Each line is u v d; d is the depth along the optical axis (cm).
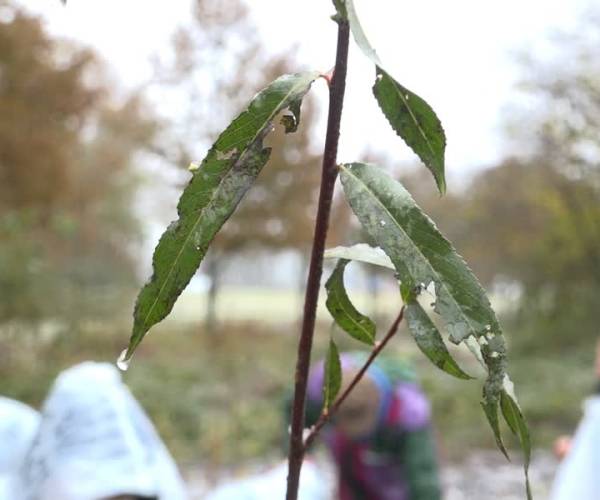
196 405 1130
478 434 1010
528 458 68
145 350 1553
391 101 68
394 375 325
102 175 1712
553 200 1633
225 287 4250
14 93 1144
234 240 1797
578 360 1460
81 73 1176
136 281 2038
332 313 88
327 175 66
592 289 1681
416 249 63
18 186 1202
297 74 68
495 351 63
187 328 1928
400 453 319
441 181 68
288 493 73
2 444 229
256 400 1210
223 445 975
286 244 1812
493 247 1800
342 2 62
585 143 1483
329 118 66
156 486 187
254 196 1775
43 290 1344
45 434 191
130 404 202
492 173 1758
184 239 67
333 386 89
